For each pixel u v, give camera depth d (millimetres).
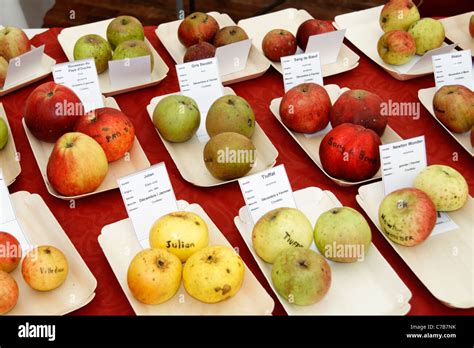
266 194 1207
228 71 1691
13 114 1574
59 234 1205
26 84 1657
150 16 3109
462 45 1814
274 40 1702
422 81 1679
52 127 1382
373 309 1071
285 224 1100
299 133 1487
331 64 1740
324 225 1121
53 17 3068
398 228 1142
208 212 1287
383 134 1455
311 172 1391
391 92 1646
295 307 1066
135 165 1395
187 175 1372
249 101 1624
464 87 1459
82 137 1269
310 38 1649
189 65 1520
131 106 1604
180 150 1451
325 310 1068
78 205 1305
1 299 1014
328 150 1305
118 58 1622
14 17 2287
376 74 1715
